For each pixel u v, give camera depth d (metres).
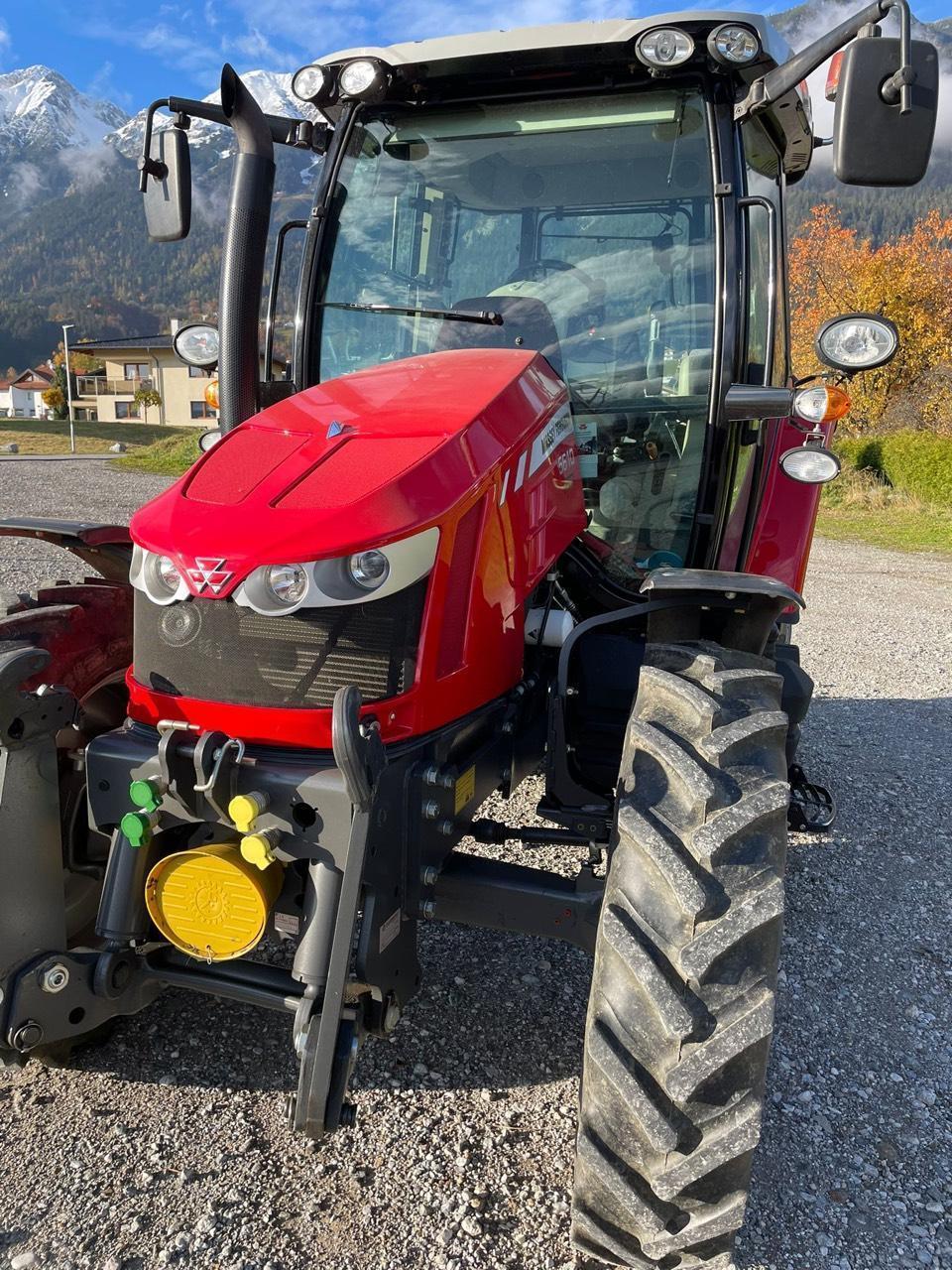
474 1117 2.10
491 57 2.52
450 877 1.91
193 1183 1.88
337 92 2.75
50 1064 2.15
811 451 2.49
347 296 2.84
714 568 2.70
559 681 2.08
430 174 2.83
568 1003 2.53
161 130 2.45
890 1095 2.28
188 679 1.82
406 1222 1.81
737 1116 1.49
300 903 1.80
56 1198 1.83
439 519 1.78
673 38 2.31
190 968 1.89
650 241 2.69
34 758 1.83
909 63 1.93
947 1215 1.92
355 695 1.53
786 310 3.11
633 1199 1.52
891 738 5.04
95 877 2.19
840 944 2.97
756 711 1.78
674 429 2.71
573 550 2.58
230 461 1.93
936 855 3.64
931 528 14.53
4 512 12.12
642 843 1.60
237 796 1.68
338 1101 1.59
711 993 1.51
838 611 8.37
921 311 24.92
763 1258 1.80
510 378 2.15
